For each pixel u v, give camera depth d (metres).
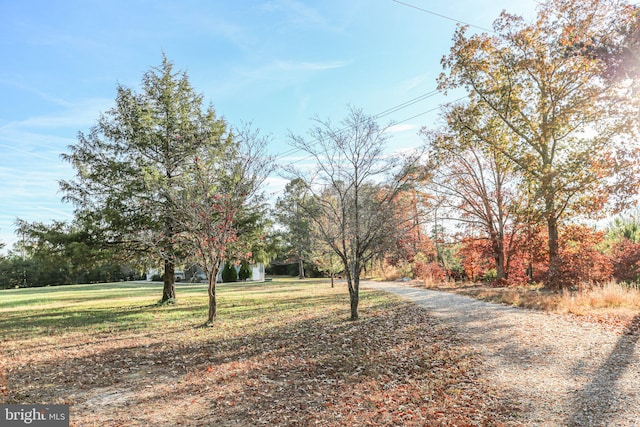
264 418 5.22
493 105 23.11
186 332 11.70
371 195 13.27
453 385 6.43
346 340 9.91
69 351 9.38
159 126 18.58
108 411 5.57
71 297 25.27
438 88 23.95
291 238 19.06
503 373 6.89
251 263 18.94
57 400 6.01
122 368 7.83
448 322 12.02
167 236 16.55
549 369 6.96
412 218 13.70
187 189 13.81
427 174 19.58
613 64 13.24
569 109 21.11
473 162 28.56
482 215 28.39
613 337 8.94
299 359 8.20
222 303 19.33
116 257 17.61
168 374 7.39
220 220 13.45
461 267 34.78
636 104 18.48
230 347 9.51
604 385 6.00
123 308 18.08
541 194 21.47
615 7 18.38
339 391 6.25
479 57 22.77
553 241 21.92
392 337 10.16
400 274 37.75
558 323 10.86
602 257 20.22
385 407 5.55
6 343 10.43
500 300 16.52
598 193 20.61
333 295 22.31
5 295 28.94
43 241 16.42
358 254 13.09
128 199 16.86
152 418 5.30
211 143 17.75
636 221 25.14
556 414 5.09
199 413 5.46
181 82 19.09
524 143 23.70
